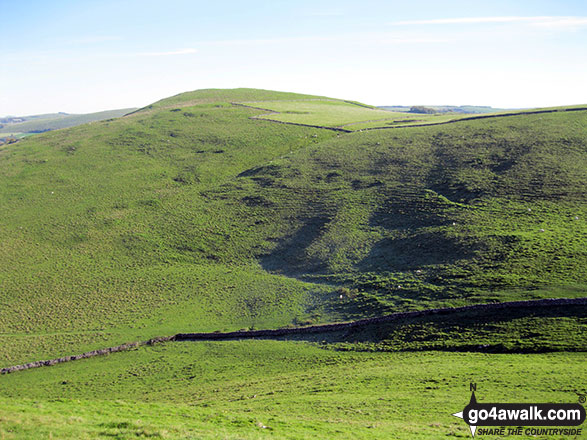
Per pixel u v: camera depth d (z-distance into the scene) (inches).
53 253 3152.1
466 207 2753.4
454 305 1775.3
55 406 1010.1
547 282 1740.9
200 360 1817.2
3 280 2795.3
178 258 2992.1
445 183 3152.1
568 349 1332.4
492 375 1206.9
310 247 2792.8
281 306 2206.0
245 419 948.6
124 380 1705.2
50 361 1913.1
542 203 2581.2
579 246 1966.0
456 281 1963.6
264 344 1881.2
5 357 1990.7
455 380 1212.5
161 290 2576.3
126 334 2124.8
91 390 1637.6
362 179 3560.5
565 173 2886.3
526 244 2087.8
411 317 1785.2
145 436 784.3
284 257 2780.5
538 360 1288.1
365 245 2642.7
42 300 2541.8
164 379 1676.9
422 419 967.0
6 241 3346.5
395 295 2015.3
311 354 1720.0
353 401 1132.5
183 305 2383.1
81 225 3543.3
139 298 2502.5
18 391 1686.8
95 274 2832.2
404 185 3287.4
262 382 1496.1
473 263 2074.3
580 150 3193.9
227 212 3521.2
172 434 794.8
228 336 1999.3
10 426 804.6
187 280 2677.2
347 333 1823.3
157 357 1892.2
